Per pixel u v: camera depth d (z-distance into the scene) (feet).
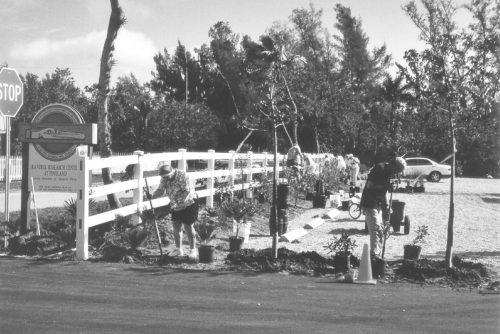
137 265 31.60
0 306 22.40
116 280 27.68
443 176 134.62
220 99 227.20
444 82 30.42
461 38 30.48
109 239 36.14
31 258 33.17
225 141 195.11
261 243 41.27
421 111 32.45
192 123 171.53
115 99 171.01
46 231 38.78
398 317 21.70
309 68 143.23
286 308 22.85
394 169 33.17
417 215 62.39
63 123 38.81
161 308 22.53
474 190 108.47
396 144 94.32
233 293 25.38
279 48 35.01
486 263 33.86
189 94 244.01
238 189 57.67
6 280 27.27
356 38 242.78
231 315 21.62
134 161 39.50
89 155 39.34
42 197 68.28
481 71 30.66
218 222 42.80
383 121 170.71
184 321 20.66
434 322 21.03
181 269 30.68
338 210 62.34
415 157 138.00
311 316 21.66
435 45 30.48
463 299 24.84
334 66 232.12
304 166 71.72
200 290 25.89
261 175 62.95
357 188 80.07
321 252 37.14
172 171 33.09
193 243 33.37
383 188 33.35
